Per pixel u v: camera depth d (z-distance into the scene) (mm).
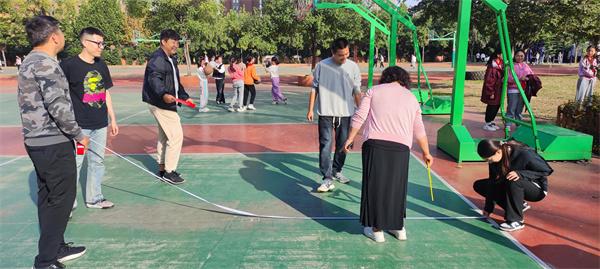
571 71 31656
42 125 3105
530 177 3990
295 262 3436
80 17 43875
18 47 47094
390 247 3691
